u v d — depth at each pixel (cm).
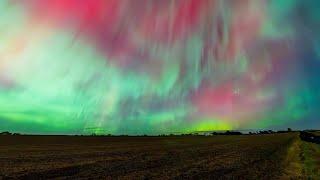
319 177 2648
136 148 6488
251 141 9362
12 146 7075
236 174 2706
